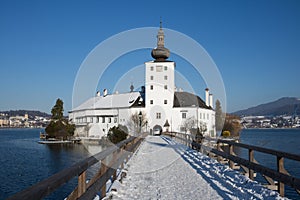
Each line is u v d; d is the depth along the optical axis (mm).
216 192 8195
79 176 5074
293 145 55625
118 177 9695
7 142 73750
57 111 77500
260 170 7996
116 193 8062
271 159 30641
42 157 43719
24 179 28156
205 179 10078
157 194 8109
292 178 6391
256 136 98125
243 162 9406
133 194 8109
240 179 9609
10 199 2611
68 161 39656
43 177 29188
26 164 36906
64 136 73250
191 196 7840
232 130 62125
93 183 5875
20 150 54188
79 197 4699
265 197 7383
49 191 3266
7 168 33781
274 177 7168
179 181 9820
